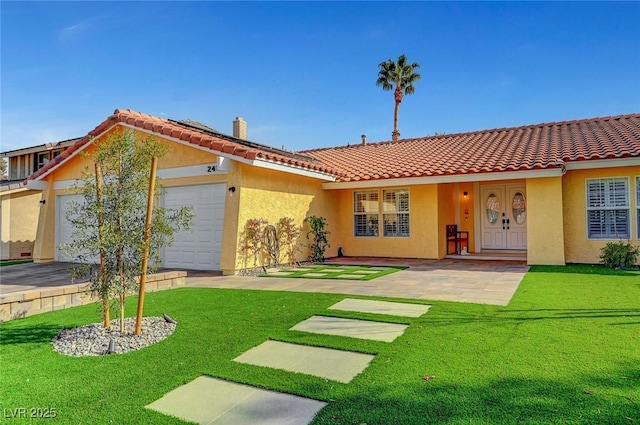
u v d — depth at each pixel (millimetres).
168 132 11344
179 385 3676
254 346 4660
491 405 3047
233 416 3096
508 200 15133
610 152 10656
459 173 12172
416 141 18656
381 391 3363
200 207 11750
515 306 6121
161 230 5453
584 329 4828
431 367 3816
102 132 12523
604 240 11367
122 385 3699
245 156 10242
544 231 11523
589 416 2830
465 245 15258
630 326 4930
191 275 10578
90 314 6340
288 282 9180
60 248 5082
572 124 15656
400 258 14195
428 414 2961
